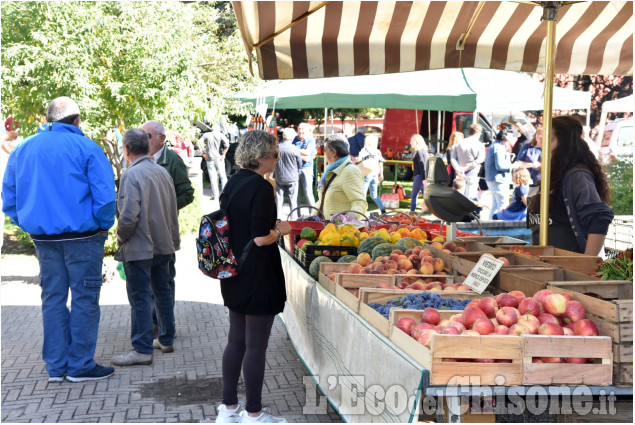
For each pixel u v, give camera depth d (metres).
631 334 2.77
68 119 4.68
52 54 7.88
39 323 6.33
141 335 5.16
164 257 5.29
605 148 16.23
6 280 8.15
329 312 4.17
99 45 8.28
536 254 4.58
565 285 3.31
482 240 5.38
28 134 8.71
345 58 5.88
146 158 5.19
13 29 8.13
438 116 17.22
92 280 4.76
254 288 3.78
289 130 12.55
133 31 8.45
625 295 3.34
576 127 4.55
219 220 3.81
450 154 12.95
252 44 5.55
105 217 4.64
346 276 4.10
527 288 3.51
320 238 5.23
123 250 5.04
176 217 5.55
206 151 15.41
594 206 4.34
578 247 4.55
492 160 11.82
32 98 8.38
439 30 5.86
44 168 4.56
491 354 2.73
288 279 5.67
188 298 7.52
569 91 12.12
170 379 4.87
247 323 3.89
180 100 8.70
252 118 11.23
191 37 10.27
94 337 4.85
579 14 5.68
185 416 4.19
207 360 5.31
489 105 11.15
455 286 3.84
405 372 2.87
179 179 5.79
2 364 5.15
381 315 3.34
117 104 8.58
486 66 6.11
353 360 3.63
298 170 12.56
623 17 5.63
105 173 4.62
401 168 20.42
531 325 2.88
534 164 10.99
